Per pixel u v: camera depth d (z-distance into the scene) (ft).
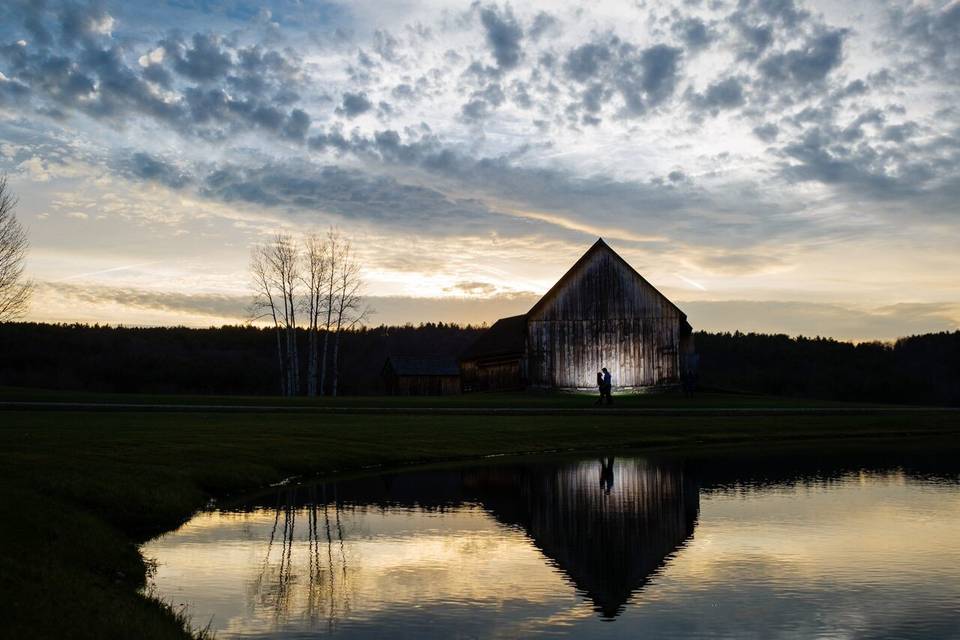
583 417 137.28
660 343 196.24
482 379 230.68
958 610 39.06
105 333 422.82
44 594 32.32
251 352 420.36
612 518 62.23
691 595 41.42
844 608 39.32
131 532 53.83
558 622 37.11
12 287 179.83
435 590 42.45
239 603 39.88
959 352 393.09
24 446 71.05
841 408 167.73
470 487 77.10
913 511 64.80
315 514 63.16
